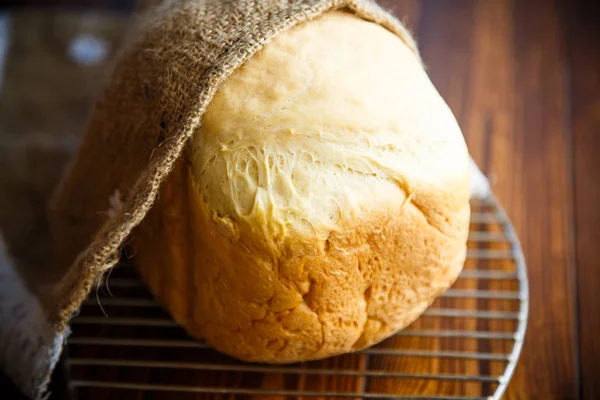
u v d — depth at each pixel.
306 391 0.52
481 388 0.52
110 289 0.56
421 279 0.48
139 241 0.51
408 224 0.46
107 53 0.70
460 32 0.72
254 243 0.45
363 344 0.49
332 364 0.52
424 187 0.46
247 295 0.46
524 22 0.72
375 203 0.45
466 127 0.66
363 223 0.45
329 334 0.47
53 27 0.71
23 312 0.53
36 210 0.62
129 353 0.53
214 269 0.47
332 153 0.45
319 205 0.45
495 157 0.64
